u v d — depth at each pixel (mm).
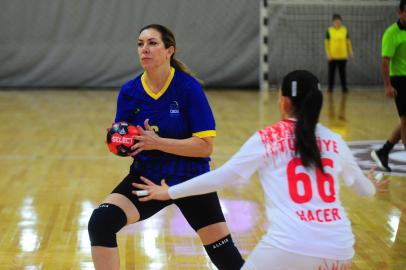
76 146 27094
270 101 43906
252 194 18922
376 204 17891
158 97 10094
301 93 8234
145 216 9930
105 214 9477
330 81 49688
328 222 7863
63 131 31031
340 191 19344
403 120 20922
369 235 15039
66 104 41812
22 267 12734
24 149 26406
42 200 18234
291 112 8398
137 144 9656
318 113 8188
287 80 8359
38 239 14609
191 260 13180
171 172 10070
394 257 13484
